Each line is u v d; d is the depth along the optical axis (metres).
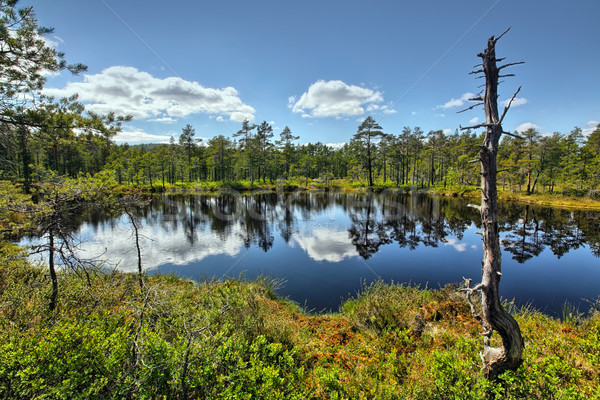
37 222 4.77
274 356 3.80
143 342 2.97
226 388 2.77
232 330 4.73
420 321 5.58
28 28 5.99
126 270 11.09
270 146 56.97
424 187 49.62
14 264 6.45
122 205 6.21
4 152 6.86
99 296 4.96
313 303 8.27
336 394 3.09
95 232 17.92
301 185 55.38
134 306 3.84
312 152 84.62
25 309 4.58
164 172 53.91
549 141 39.69
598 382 3.43
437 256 13.44
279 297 8.50
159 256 13.34
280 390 3.05
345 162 76.88
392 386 3.48
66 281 5.64
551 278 10.64
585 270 11.51
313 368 4.08
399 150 53.81
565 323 5.89
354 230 19.36
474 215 25.30
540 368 3.41
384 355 4.44
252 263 12.42
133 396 2.63
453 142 61.75
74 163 50.25
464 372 3.17
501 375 3.01
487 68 3.03
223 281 9.86
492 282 3.02
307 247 15.10
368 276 10.77
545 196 35.38
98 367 2.67
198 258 13.13
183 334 3.66
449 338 4.87
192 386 2.76
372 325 5.71
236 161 60.66
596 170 34.69
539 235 17.58
